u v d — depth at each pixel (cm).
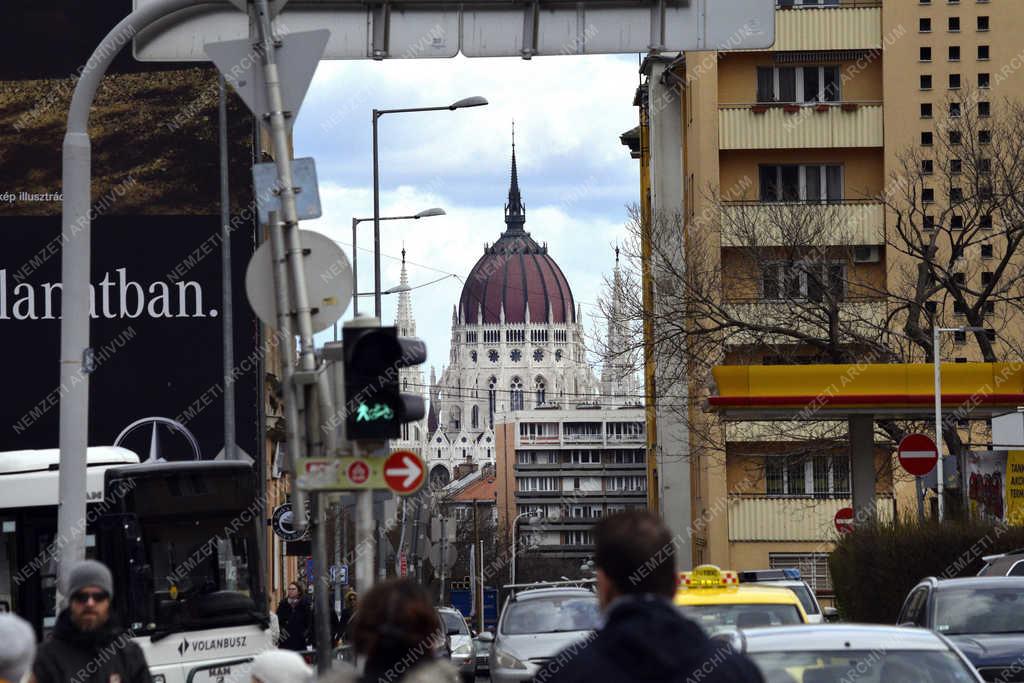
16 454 3916
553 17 2606
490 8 2611
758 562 10631
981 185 8106
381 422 2159
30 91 8144
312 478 2186
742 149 10731
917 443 5988
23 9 8131
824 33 10688
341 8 2616
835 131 10606
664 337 8081
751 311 8681
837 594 6112
